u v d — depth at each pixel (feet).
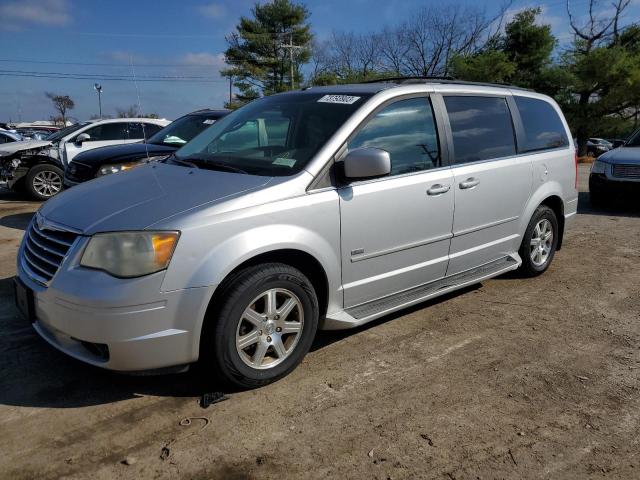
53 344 10.25
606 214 30.81
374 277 12.65
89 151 27.55
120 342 9.41
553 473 8.72
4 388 10.89
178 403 10.49
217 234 9.94
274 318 10.89
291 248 10.81
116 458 8.91
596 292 17.22
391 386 11.25
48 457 8.89
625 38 94.99
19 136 52.01
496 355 12.74
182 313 9.70
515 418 10.19
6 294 16.07
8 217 29.25
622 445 9.45
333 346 13.05
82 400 10.53
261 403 10.53
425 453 9.14
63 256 9.93
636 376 11.85
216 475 8.54
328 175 11.62
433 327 14.29
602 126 84.38
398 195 12.67
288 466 8.78
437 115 14.12
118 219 9.91
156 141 28.30
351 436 9.56
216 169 12.19
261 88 158.71
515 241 16.92
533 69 94.73
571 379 11.68
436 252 14.02
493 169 15.34
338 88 14.02
